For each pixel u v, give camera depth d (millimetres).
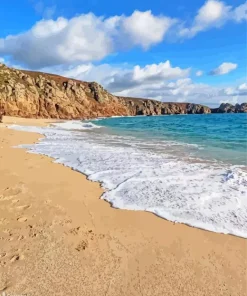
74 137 23312
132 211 6762
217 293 3965
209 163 11883
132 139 22172
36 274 4270
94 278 4227
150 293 3941
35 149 15688
